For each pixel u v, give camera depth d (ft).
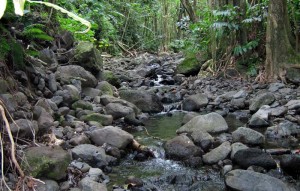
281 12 24.44
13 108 12.09
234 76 27.58
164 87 27.45
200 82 27.07
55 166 10.27
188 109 21.72
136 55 52.60
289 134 15.72
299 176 11.71
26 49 17.01
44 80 17.34
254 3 29.84
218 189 11.18
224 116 19.88
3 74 13.97
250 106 20.02
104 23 46.55
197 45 31.60
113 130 14.28
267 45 24.79
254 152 12.31
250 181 10.78
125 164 13.32
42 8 21.48
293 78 23.25
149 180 11.82
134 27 60.13
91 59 21.94
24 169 9.68
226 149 13.19
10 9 13.70
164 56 48.01
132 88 26.68
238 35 28.45
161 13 67.51
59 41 21.75
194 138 14.62
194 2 45.37
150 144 15.19
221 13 26.86
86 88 20.22
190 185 11.64
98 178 11.34
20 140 10.98
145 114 20.52
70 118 16.14
